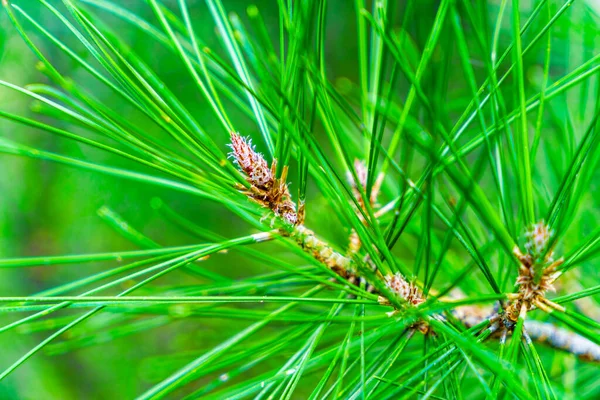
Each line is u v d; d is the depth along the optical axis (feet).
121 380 2.08
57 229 2.08
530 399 0.89
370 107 1.11
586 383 1.26
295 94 1.00
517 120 1.00
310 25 0.93
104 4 1.09
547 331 1.13
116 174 1.06
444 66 0.93
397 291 1.01
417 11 0.97
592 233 0.98
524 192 0.96
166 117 1.02
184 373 1.05
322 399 0.99
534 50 1.34
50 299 0.95
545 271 0.98
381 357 1.05
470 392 1.28
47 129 0.97
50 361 2.06
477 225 1.26
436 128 0.89
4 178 1.99
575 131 1.21
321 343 1.23
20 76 1.79
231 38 1.09
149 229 1.98
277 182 1.04
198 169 1.04
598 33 1.20
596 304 1.29
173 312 1.13
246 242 1.04
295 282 1.12
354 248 1.10
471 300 0.93
